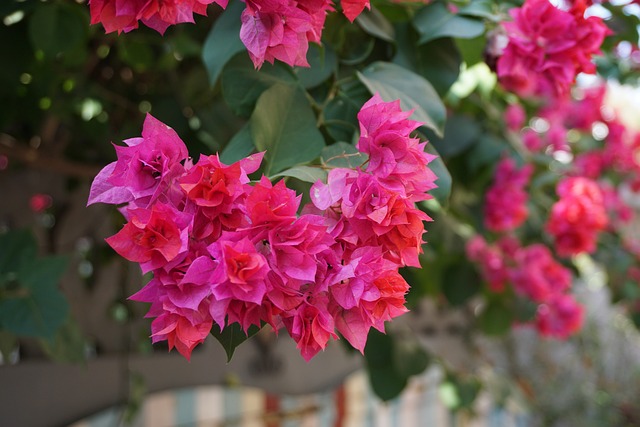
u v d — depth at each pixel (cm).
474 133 120
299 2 60
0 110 122
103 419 146
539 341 296
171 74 128
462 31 82
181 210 54
